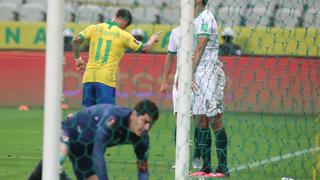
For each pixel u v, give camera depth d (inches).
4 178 1205.7
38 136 1872.5
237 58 1770.4
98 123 810.8
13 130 2006.6
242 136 1804.9
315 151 1239.5
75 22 2303.2
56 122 700.7
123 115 800.9
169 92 2512.3
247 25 1857.8
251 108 2204.7
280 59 2143.2
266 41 1859.0
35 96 2689.5
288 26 1718.8
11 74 2687.0
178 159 796.6
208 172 1219.2
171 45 1289.4
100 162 789.9
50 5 692.7
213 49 1240.8
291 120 2144.4
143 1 2320.4
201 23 1195.3
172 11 2380.7
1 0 2920.8
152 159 1437.0
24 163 1382.9
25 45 2691.9
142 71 2586.1
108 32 1413.6
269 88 2188.7
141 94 2586.1
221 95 1253.1
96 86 1414.9
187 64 792.3
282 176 1245.7
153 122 799.1
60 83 700.7
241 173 1275.8
